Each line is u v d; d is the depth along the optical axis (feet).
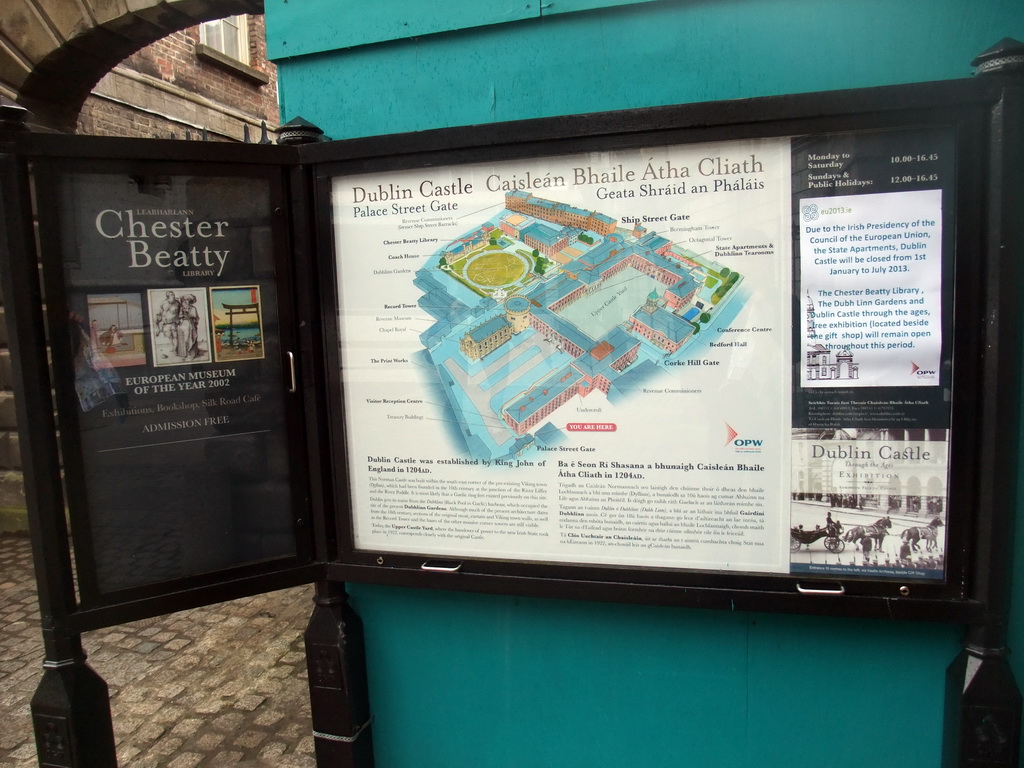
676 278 5.58
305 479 6.52
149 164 5.86
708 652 6.33
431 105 6.63
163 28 17.26
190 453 6.23
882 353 5.28
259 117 34.01
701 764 6.51
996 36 5.37
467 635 6.93
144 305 6.01
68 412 5.87
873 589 5.39
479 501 6.22
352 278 6.27
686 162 5.45
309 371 6.37
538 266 5.88
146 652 11.43
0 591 14.25
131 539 6.13
